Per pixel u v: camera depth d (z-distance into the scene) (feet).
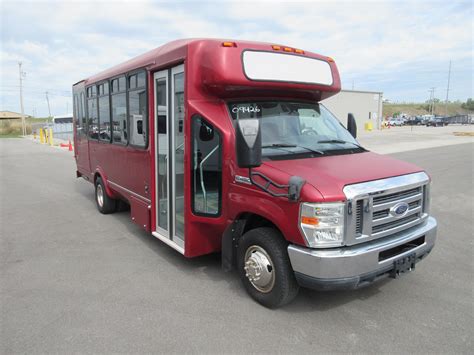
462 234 21.70
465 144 79.30
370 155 14.70
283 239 12.76
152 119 18.01
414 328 12.23
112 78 22.70
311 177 11.75
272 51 14.75
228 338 11.78
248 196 13.23
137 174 20.12
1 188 38.27
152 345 11.49
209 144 14.55
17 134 195.11
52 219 26.09
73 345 11.54
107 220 25.75
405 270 12.66
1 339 11.90
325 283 11.31
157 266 17.54
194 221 15.52
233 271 16.89
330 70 16.57
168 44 17.15
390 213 12.25
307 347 11.30
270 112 15.15
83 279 16.25
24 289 15.35
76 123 32.76
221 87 14.11
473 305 13.69
